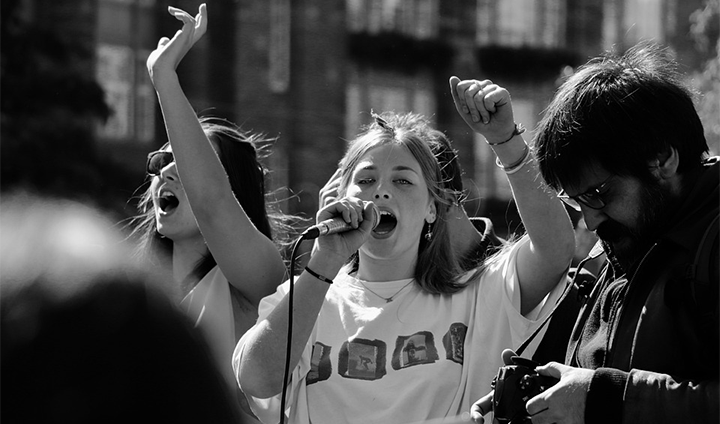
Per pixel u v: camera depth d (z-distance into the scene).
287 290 4.13
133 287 0.93
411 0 22.88
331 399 3.90
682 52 21.47
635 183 2.93
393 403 3.82
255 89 21.39
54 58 18.95
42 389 0.89
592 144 2.94
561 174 3.03
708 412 2.61
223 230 4.42
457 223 4.56
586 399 2.76
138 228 5.36
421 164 4.28
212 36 21.06
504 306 3.99
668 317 2.81
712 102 13.62
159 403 0.92
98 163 19.00
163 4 20.16
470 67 23.30
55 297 0.90
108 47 19.61
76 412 0.89
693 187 2.93
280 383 3.74
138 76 19.77
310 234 3.62
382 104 22.58
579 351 3.27
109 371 0.91
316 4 22.02
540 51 23.62
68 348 0.90
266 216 5.16
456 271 4.25
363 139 4.38
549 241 3.90
